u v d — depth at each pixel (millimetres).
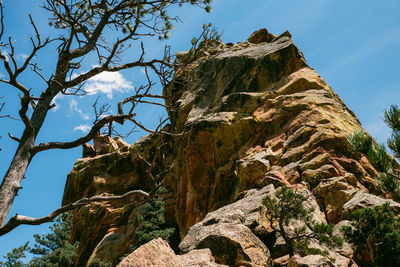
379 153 7664
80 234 37625
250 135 23375
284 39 30672
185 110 30844
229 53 33469
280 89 25703
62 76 7488
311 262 7145
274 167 17672
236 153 22875
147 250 5215
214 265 6590
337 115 21891
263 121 23234
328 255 8391
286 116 22828
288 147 19594
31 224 5789
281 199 9742
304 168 16656
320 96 23672
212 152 24266
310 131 19641
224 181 22094
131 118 7203
